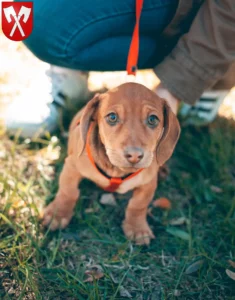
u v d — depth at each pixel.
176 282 0.54
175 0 0.59
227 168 0.72
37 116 0.70
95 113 0.50
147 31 0.62
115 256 0.56
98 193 0.65
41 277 0.51
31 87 0.75
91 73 0.88
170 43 0.64
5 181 0.61
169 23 0.60
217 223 0.62
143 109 0.46
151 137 0.47
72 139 0.55
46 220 0.58
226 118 0.82
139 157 0.45
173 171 0.71
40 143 0.72
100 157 0.51
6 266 0.52
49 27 0.58
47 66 0.75
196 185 0.68
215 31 0.56
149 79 0.87
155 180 0.55
